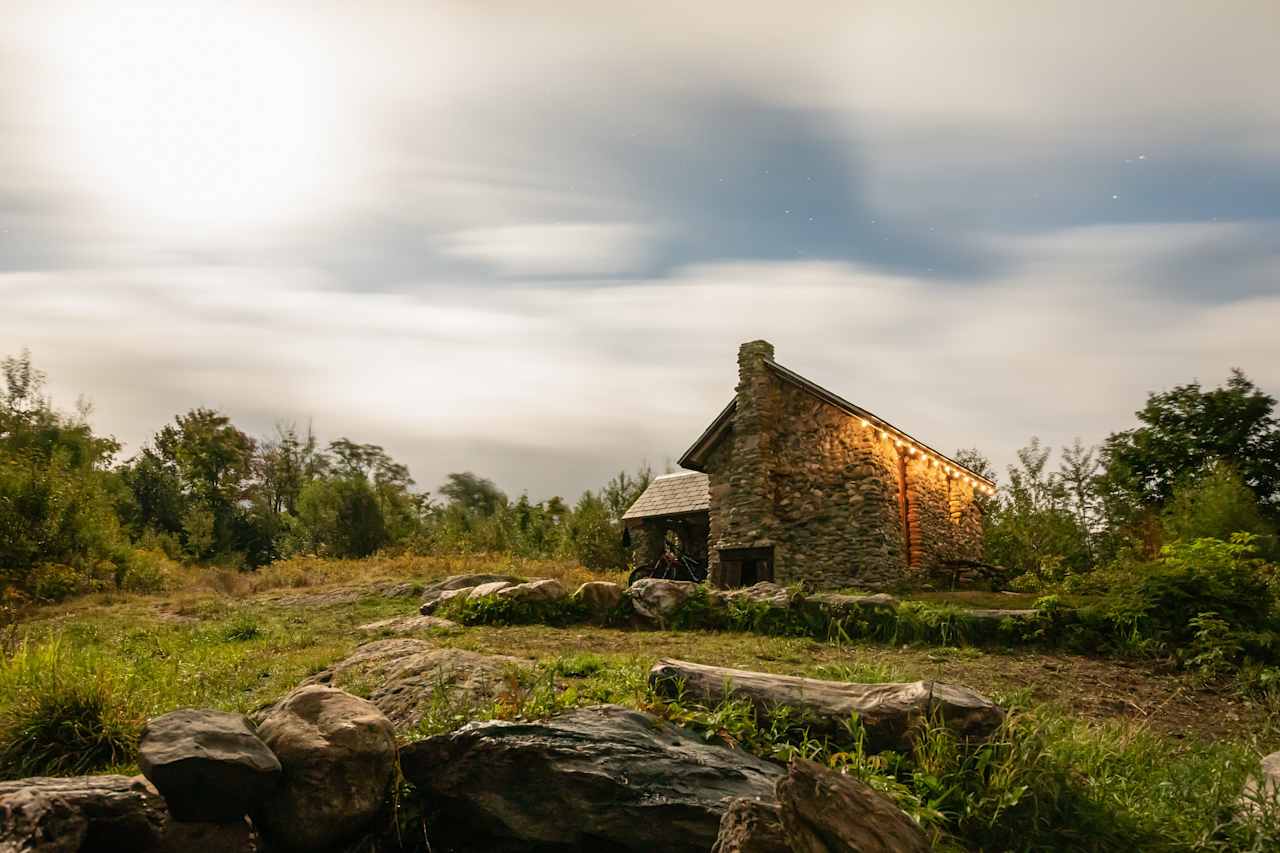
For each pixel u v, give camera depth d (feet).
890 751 17.43
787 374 68.80
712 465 73.46
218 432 186.50
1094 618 39.45
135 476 149.48
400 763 16.87
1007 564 84.84
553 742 16.15
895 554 65.16
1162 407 108.27
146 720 21.65
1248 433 102.94
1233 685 33.37
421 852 16.10
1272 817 16.10
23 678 23.62
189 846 13.75
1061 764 17.35
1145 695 31.99
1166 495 103.24
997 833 16.03
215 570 94.38
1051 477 98.12
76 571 72.95
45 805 12.38
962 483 80.79
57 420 126.52
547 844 15.46
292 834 14.87
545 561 106.42
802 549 66.69
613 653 34.71
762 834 12.29
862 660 35.76
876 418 65.00
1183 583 39.60
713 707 19.40
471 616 44.83
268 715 16.78
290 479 193.98
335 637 42.39
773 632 42.19
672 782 15.46
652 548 92.12
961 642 39.52
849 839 12.32
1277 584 42.47
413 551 116.88
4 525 71.92
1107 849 15.89
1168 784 18.84
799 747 18.13
